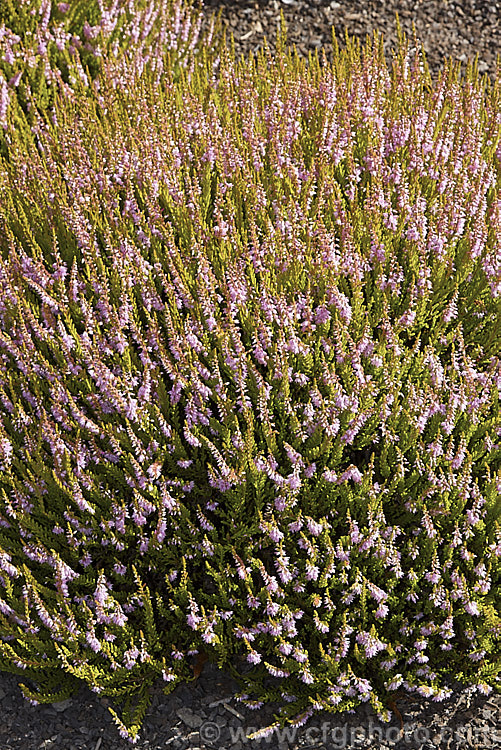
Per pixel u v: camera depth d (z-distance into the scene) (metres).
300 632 3.38
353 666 3.39
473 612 3.21
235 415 3.40
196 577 3.58
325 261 3.79
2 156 5.17
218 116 5.03
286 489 3.29
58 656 3.27
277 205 4.18
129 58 5.93
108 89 5.19
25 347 3.66
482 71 6.85
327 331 3.66
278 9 7.45
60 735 3.43
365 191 4.32
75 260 3.86
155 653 3.47
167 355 3.56
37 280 3.95
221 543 3.47
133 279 3.88
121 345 3.60
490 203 4.35
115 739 3.39
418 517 3.44
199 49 6.64
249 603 3.30
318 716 3.40
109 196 4.27
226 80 5.38
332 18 7.34
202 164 4.53
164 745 3.35
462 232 4.20
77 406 3.61
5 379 3.74
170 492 3.54
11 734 3.45
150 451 3.47
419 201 3.95
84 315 3.86
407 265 4.00
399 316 3.86
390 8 7.37
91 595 3.50
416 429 3.36
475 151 4.45
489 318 3.92
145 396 3.48
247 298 3.76
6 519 3.62
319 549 3.40
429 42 7.10
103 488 3.55
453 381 3.47
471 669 3.37
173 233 4.18
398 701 3.41
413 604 3.42
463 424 3.56
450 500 3.42
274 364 3.53
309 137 4.71
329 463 3.45
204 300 3.63
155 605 3.58
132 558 3.64
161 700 3.49
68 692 3.47
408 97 4.96
